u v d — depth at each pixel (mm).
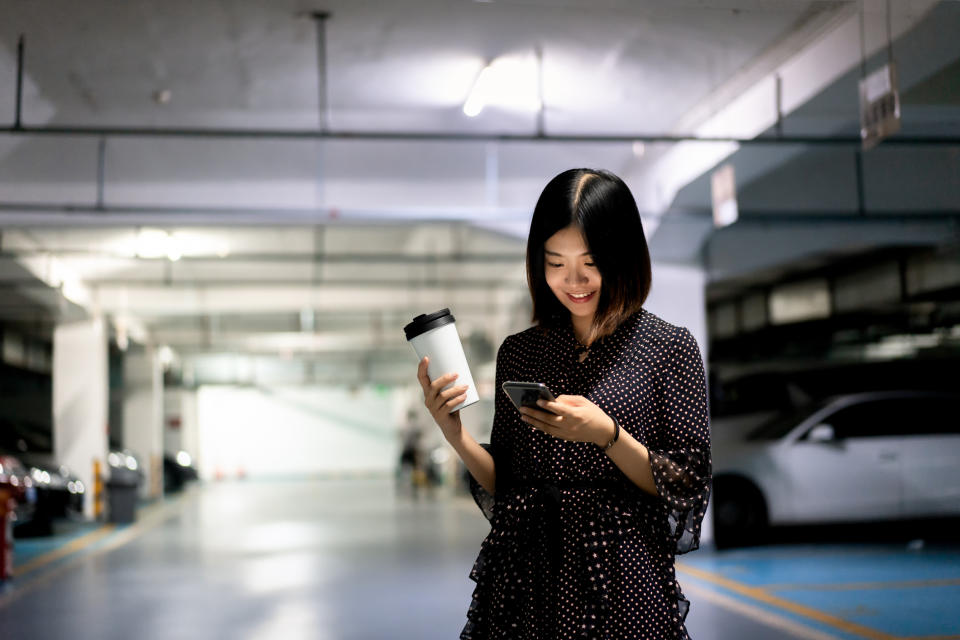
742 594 6586
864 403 9539
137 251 12648
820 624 5398
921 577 7113
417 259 13945
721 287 14531
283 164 9250
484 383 18984
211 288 16828
